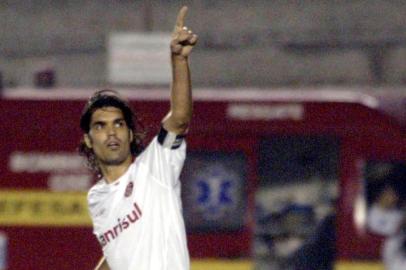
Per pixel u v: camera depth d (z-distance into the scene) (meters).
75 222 34.50
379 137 34.09
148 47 39.81
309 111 34.16
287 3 52.78
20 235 34.59
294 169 34.25
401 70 52.06
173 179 17.45
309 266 34.25
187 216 34.28
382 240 34.06
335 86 52.22
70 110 34.41
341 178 34.19
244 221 34.25
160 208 17.23
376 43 52.31
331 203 34.19
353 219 34.09
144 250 17.12
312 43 52.56
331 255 34.16
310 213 34.19
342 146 34.16
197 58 52.56
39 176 34.59
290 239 34.22
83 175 34.50
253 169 34.22
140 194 17.25
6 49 52.91
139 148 17.97
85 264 34.50
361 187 34.09
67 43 52.91
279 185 34.28
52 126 34.41
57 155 34.50
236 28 52.72
